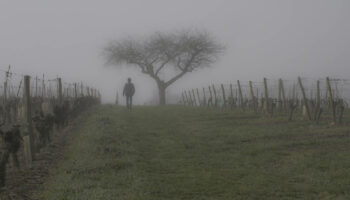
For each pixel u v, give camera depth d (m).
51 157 10.73
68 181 8.05
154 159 10.64
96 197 6.87
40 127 11.10
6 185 7.90
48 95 20.48
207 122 18.64
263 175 8.77
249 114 21.38
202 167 9.67
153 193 7.47
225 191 7.62
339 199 6.90
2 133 8.32
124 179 8.32
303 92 18.11
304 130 14.86
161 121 19.84
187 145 12.66
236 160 10.43
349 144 11.90
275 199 7.11
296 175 8.69
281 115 20.48
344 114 20.44
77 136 14.27
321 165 9.34
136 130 16.33
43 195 7.27
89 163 9.63
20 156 10.66
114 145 11.99
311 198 7.14
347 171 8.67
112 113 23.06
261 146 12.03
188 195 7.38
